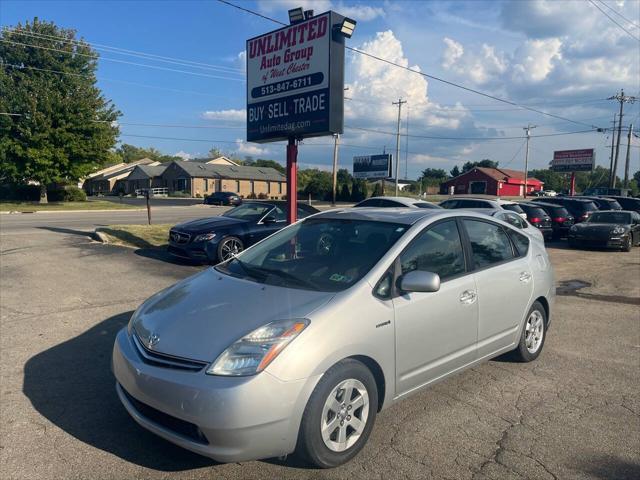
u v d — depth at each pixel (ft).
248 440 9.59
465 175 266.77
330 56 27.73
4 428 12.17
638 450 11.85
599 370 16.96
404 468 10.89
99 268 32.78
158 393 10.08
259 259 14.48
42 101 117.29
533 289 16.72
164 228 51.49
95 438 11.81
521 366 17.17
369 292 11.64
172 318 11.34
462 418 13.24
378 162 197.77
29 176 122.21
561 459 11.41
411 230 13.42
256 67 32.24
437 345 13.00
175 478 10.36
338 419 10.70
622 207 87.51
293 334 10.23
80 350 17.63
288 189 31.19
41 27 126.41
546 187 369.71
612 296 29.58
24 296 25.25
